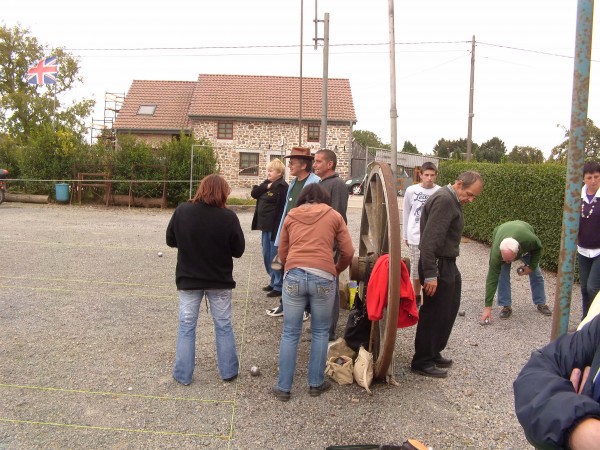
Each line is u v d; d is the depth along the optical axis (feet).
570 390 4.53
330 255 12.92
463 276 27.84
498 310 21.43
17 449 10.35
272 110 103.30
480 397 13.33
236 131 103.30
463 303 22.39
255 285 24.45
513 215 32.63
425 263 13.74
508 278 20.29
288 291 12.75
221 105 103.60
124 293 22.20
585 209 17.21
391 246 12.52
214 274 13.51
